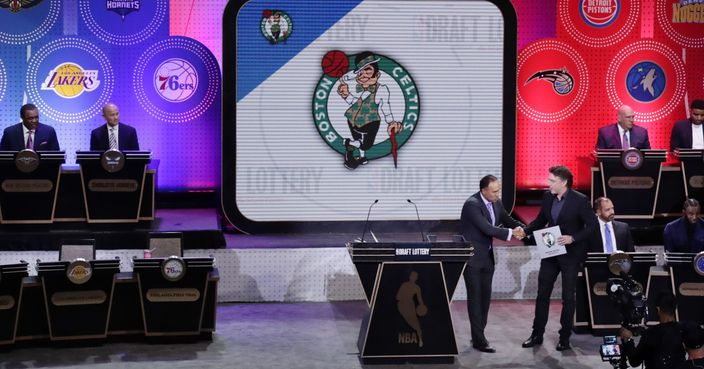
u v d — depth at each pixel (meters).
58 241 10.05
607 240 9.55
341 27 10.96
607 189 10.90
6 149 10.57
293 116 10.98
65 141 11.95
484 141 11.20
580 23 12.32
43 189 10.04
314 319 9.77
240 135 10.94
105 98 11.95
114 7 11.88
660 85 12.47
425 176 11.15
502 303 10.53
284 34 10.91
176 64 12.01
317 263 10.43
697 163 10.95
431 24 11.03
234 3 10.83
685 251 9.76
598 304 9.27
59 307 8.63
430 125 11.12
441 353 8.34
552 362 8.45
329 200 11.08
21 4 11.74
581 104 12.40
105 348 8.70
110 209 10.17
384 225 11.15
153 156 12.06
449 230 11.19
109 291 8.75
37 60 11.82
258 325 9.53
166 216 11.23
